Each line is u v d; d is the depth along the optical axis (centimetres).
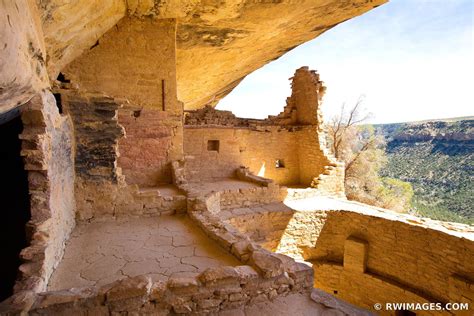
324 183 1122
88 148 513
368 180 1554
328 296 357
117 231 496
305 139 1272
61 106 484
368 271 901
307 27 994
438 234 745
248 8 745
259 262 335
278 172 1280
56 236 367
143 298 272
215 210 786
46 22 333
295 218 934
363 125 1630
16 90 227
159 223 542
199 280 299
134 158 779
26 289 261
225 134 1125
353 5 863
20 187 406
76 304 255
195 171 1080
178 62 1029
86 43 641
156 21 756
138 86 763
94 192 529
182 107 808
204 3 693
